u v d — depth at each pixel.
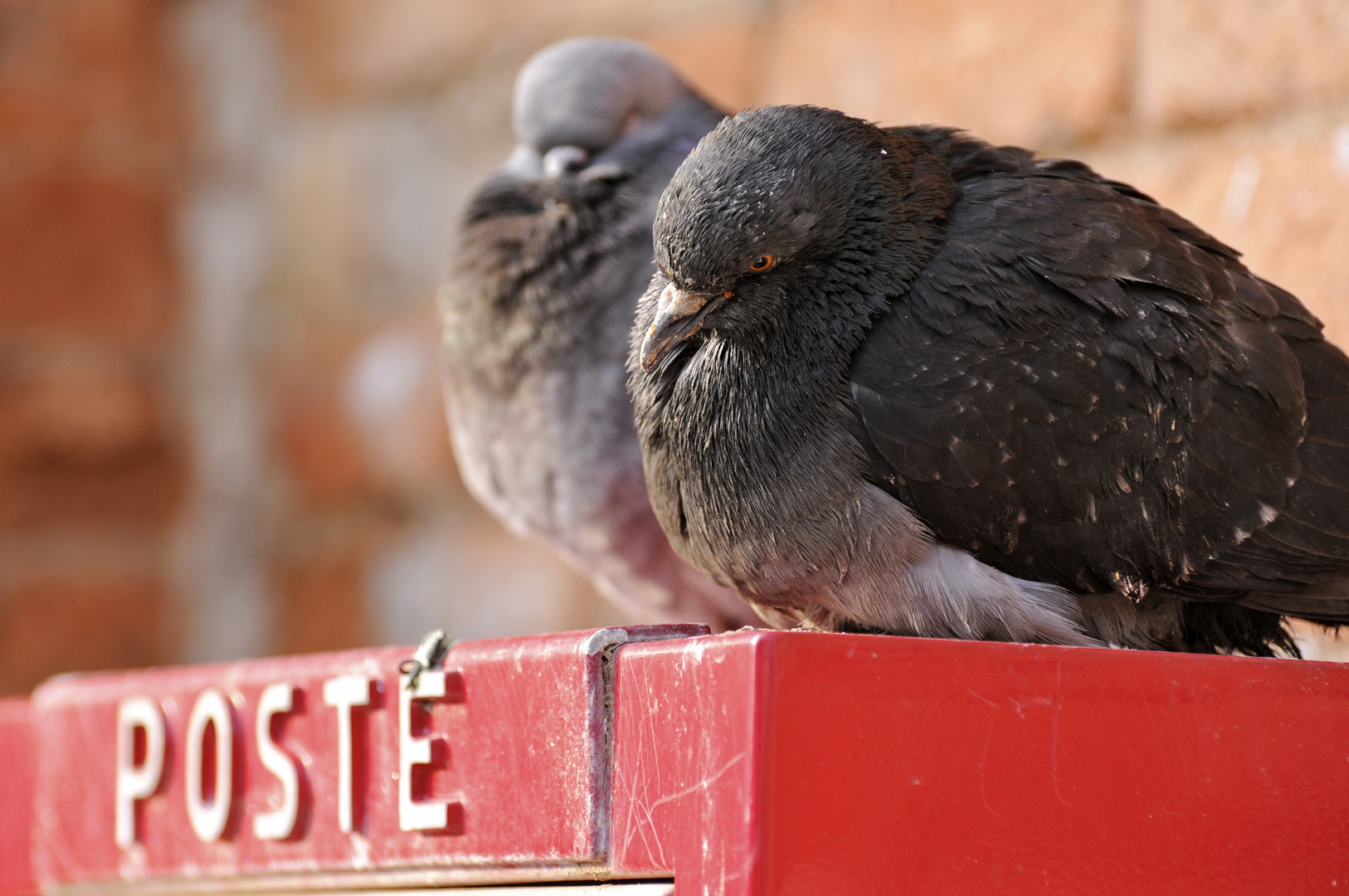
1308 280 3.58
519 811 3.38
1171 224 3.45
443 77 4.59
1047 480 3.41
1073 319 3.41
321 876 3.43
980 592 3.41
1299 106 3.58
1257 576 3.41
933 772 3.34
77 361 4.99
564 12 4.25
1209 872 3.36
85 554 4.98
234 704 3.45
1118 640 3.44
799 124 3.42
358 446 4.71
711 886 3.33
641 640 3.37
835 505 3.41
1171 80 3.62
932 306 3.41
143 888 3.48
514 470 3.58
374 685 3.41
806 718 3.33
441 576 4.49
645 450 3.45
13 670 4.84
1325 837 3.37
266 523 5.00
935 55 3.70
